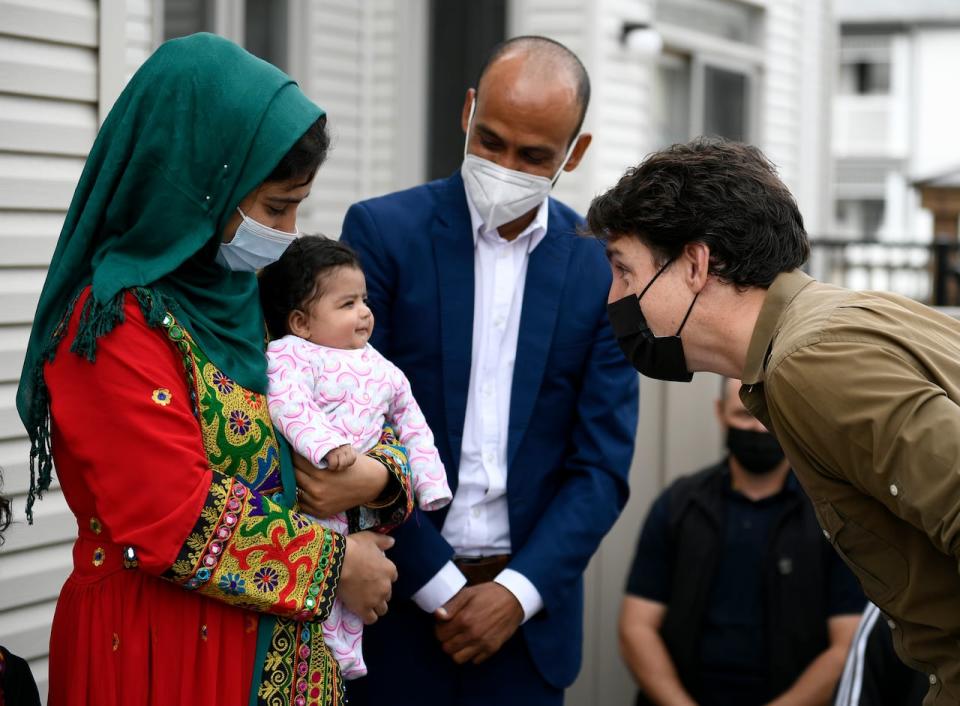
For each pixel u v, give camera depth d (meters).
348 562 2.17
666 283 2.07
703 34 8.64
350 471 2.21
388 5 6.88
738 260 2.00
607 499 2.73
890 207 25.56
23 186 2.49
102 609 2.01
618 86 7.26
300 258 2.35
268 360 2.26
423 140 7.02
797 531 3.52
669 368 2.14
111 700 2.00
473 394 2.74
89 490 2.01
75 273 2.02
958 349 1.86
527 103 2.60
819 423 1.79
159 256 2.03
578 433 2.79
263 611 2.04
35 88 2.49
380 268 2.72
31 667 2.58
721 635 3.52
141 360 1.96
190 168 2.01
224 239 2.07
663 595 3.65
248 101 2.01
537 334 2.73
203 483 1.96
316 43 6.54
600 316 2.78
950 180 14.78
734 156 2.08
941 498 1.67
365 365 2.36
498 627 2.61
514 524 2.72
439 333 2.71
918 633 1.92
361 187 6.91
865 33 25.52
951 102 25.23
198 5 5.97
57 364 1.99
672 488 3.71
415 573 2.59
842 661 3.41
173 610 2.02
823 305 1.90
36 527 2.57
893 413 1.72
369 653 2.72
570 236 2.81
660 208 2.03
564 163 2.80
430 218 2.78
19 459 2.53
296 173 2.06
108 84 2.61
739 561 3.53
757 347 1.98
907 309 1.91
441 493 2.40
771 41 9.45
